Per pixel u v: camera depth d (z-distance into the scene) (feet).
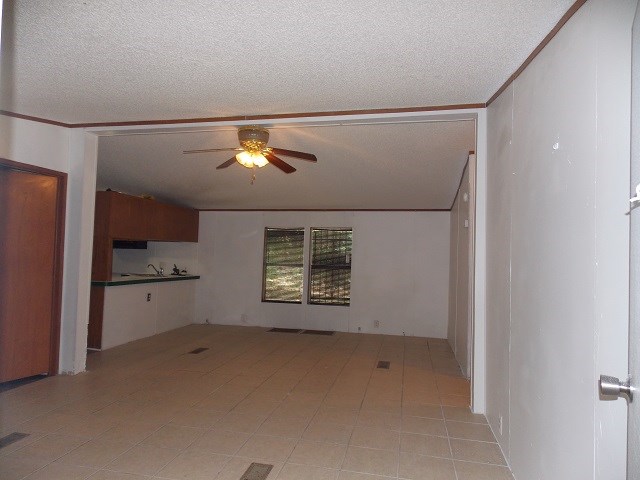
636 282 3.38
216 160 15.66
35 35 7.30
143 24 6.89
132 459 8.11
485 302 10.64
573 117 5.49
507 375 8.36
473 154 12.94
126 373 13.91
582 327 5.11
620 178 4.48
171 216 22.75
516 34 6.75
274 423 10.06
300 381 13.61
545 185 6.39
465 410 11.15
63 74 8.93
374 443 9.09
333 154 14.17
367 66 8.21
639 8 3.34
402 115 10.57
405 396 12.27
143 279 20.08
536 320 6.67
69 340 13.32
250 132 11.02
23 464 7.82
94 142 13.37
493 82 8.89
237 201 23.06
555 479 5.84
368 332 23.36
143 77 9.02
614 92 4.60
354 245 23.82
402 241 23.34
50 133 12.59
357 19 6.56
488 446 9.00
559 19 6.13
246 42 7.39
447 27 6.70
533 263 6.85
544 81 6.58
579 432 5.16
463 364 14.65
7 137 11.53
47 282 12.92
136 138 13.42
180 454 8.38
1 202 11.80
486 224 10.48
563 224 5.71
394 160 14.65
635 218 3.43
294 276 24.71
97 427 9.53
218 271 25.36
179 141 13.57
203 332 22.20
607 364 4.60
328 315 23.90
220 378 13.70
